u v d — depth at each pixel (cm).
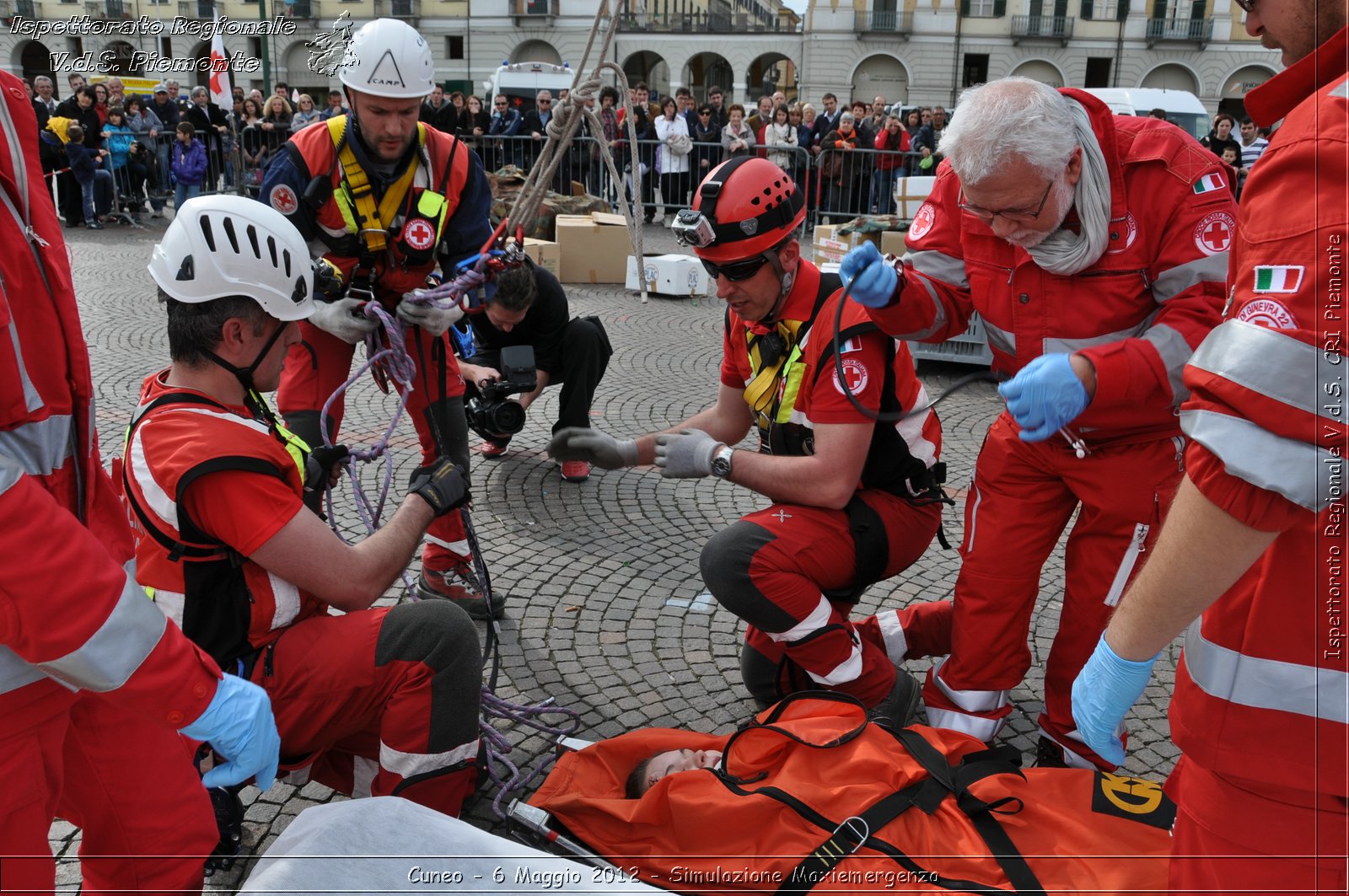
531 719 276
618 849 205
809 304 248
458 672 203
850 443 242
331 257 298
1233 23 3947
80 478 146
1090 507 234
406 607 205
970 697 257
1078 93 209
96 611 127
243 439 184
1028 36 4078
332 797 241
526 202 294
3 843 133
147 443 183
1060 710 255
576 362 454
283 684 195
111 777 157
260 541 181
